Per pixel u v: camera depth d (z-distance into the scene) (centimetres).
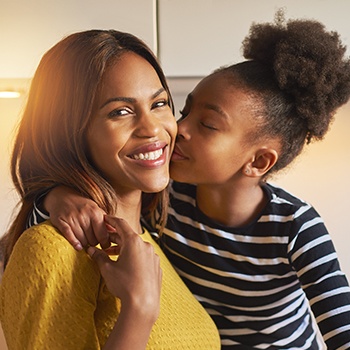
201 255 111
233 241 110
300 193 167
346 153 163
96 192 90
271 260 109
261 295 112
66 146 91
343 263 168
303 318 122
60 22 117
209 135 102
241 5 116
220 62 118
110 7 116
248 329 116
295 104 105
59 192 92
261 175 107
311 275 106
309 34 103
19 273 81
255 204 110
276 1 115
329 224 167
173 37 117
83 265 84
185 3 116
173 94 156
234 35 117
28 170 98
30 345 80
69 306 81
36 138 93
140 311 79
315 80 102
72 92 87
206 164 104
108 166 90
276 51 104
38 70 92
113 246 89
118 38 91
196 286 114
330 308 104
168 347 91
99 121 87
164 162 93
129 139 88
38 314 79
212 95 103
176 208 114
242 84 103
